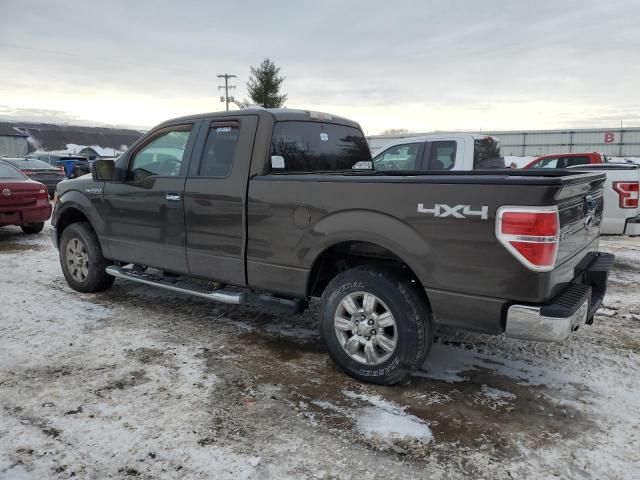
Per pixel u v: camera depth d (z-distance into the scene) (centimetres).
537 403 321
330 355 361
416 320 321
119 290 576
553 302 289
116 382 344
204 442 275
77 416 300
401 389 339
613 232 775
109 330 445
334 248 361
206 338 429
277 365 376
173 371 362
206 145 426
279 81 4066
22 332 437
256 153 391
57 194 574
